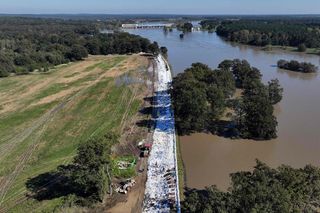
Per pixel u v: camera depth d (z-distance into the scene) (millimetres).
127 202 68688
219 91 107500
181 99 99688
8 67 187125
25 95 145875
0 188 75750
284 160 85438
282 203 51312
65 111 123812
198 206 57500
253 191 53062
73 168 70312
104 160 68125
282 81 160250
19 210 67375
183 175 78750
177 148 92125
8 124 112750
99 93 144375
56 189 73688
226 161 85438
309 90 143750
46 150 93438
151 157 86438
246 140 96750
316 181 60250
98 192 68125
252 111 95812
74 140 99250
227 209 53375
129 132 102750
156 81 160625
